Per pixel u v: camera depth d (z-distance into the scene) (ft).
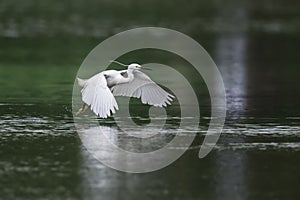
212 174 45.42
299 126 57.82
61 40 118.11
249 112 63.52
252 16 158.40
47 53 104.37
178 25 140.26
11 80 80.84
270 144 52.19
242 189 42.75
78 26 135.95
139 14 156.76
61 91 73.31
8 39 118.32
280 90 76.89
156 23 142.41
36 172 45.27
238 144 52.11
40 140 52.42
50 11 159.74
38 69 89.61
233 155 49.39
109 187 42.80
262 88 78.13
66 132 54.65
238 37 125.80
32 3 173.78
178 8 170.60
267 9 173.58
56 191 42.01
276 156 49.14
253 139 53.52
